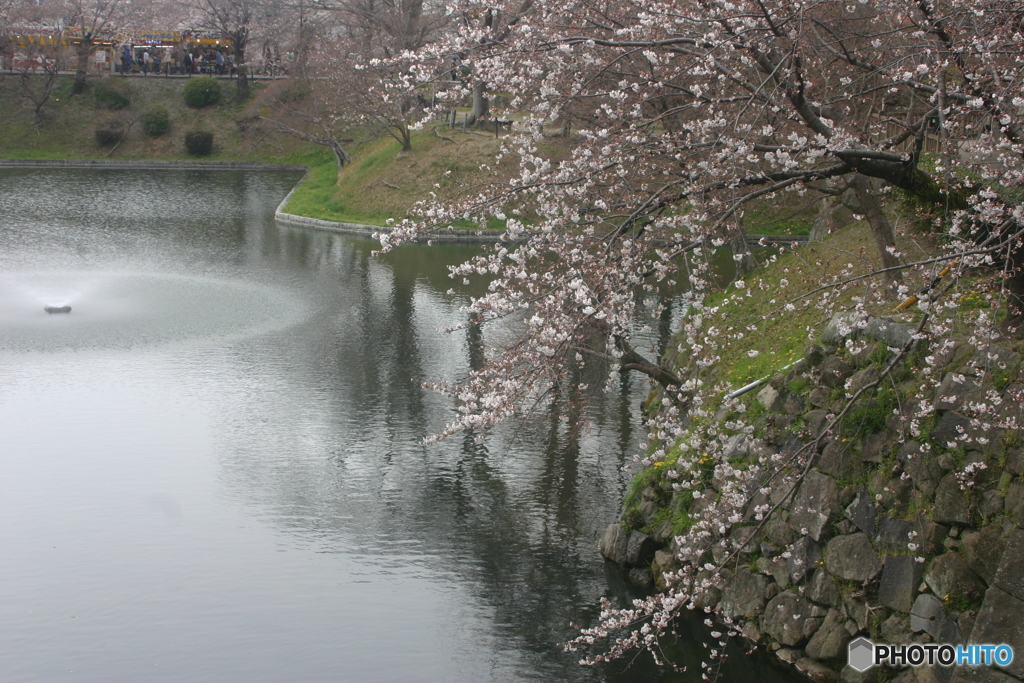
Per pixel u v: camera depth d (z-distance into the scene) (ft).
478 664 33.47
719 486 36.45
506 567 40.40
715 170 28.32
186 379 64.64
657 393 58.03
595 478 49.29
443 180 133.49
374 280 97.96
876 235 38.91
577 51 32.04
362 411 59.36
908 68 34.78
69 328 75.82
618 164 31.68
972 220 29.71
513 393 33.22
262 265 104.27
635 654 34.22
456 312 85.15
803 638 32.53
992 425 27.40
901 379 31.81
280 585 38.81
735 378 43.55
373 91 134.00
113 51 219.82
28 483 47.67
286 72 198.59
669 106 43.73
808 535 32.94
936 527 29.40
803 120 29.81
